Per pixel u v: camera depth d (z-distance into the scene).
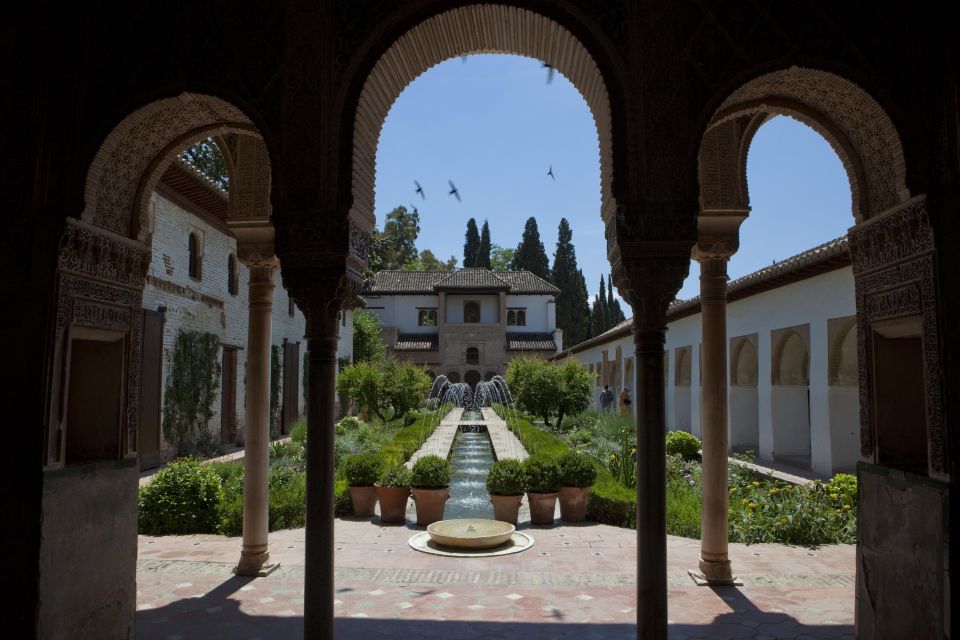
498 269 52.50
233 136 5.25
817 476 9.25
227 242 13.51
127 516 3.91
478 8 3.52
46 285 3.41
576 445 13.55
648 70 3.46
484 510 8.34
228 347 13.63
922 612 3.21
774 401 10.90
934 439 3.18
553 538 6.29
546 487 6.90
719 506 4.91
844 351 9.25
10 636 3.21
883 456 3.68
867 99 3.44
